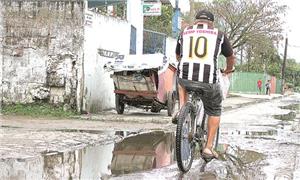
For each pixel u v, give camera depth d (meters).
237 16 37.59
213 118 7.30
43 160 7.80
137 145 9.88
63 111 16.36
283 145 10.09
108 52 18.61
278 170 7.28
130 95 16.81
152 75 16.20
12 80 16.70
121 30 20.08
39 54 16.59
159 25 33.22
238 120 16.89
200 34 6.90
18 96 16.70
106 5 20.78
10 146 8.99
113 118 15.47
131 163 7.78
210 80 6.84
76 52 16.41
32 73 16.62
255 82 53.28
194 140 7.24
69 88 16.45
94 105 17.44
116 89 16.94
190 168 7.29
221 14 37.72
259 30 37.97
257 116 19.23
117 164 7.64
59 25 16.47
